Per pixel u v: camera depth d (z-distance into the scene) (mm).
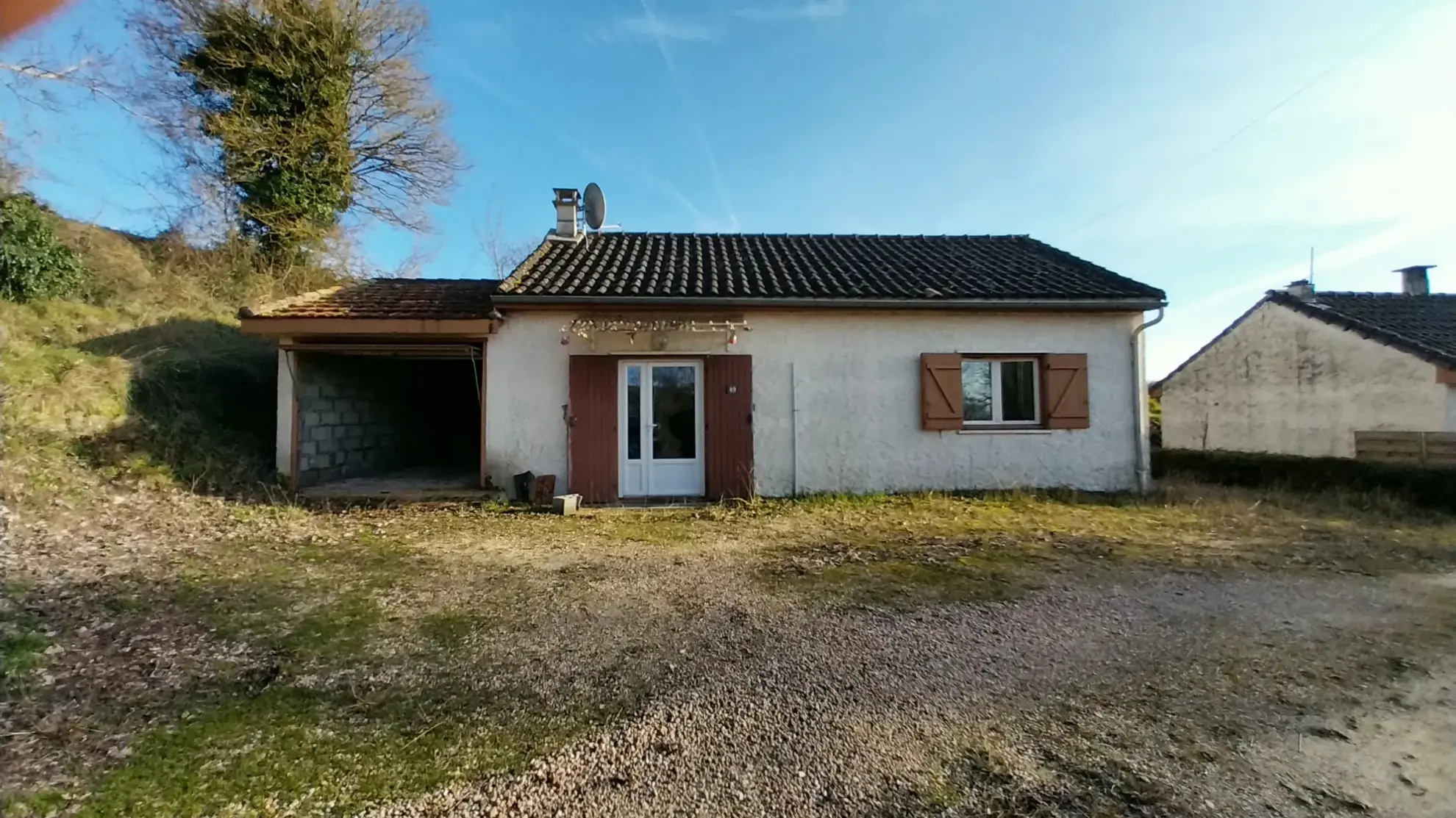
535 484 8562
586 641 3873
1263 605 4539
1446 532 7016
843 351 9328
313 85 14422
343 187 15539
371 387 11133
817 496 9070
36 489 6145
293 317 8250
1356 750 2689
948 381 9344
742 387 9164
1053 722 2918
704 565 5617
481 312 8844
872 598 4695
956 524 7406
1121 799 2363
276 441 9055
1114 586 4977
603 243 11758
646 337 9000
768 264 10766
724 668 3492
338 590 4793
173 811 2258
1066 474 9578
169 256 12992
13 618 3840
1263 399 13086
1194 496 9211
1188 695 3176
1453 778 2488
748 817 2262
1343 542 6473
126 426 7762
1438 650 3740
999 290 9422
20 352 7742
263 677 3326
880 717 2963
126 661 3434
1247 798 2369
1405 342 10469
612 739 2764
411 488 8977
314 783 2438
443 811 2291
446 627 4086
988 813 2287
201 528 6418
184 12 12961
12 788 2332
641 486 9070
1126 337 9734
